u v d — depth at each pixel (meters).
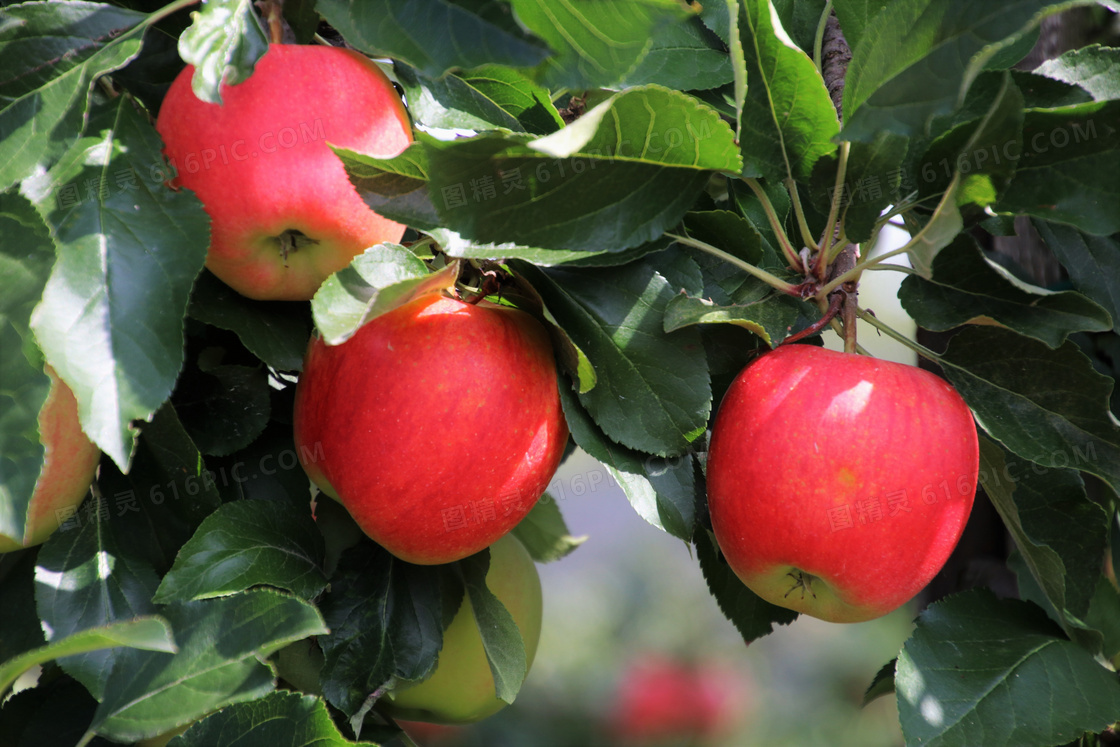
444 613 0.91
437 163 0.84
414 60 0.83
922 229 0.87
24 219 0.84
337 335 0.82
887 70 0.85
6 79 0.85
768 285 0.90
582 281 0.89
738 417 0.87
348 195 0.86
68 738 0.88
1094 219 0.85
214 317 0.87
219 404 0.89
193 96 0.85
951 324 0.88
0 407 0.82
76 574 0.87
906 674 0.89
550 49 0.82
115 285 0.84
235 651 0.85
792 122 0.88
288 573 0.87
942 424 0.87
